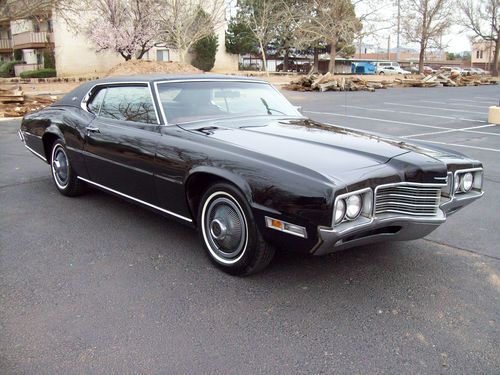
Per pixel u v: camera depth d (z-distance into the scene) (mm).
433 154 3361
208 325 2750
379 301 3047
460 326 2771
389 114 14719
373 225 2848
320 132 3795
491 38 56844
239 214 3197
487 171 6852
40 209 4859
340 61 66688
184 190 3477
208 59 42906
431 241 4094
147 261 3609
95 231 4242
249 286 3221
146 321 2781
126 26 29359
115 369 2354
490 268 3555
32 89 22688
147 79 4141
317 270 3482
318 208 2695
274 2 41844
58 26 33844
